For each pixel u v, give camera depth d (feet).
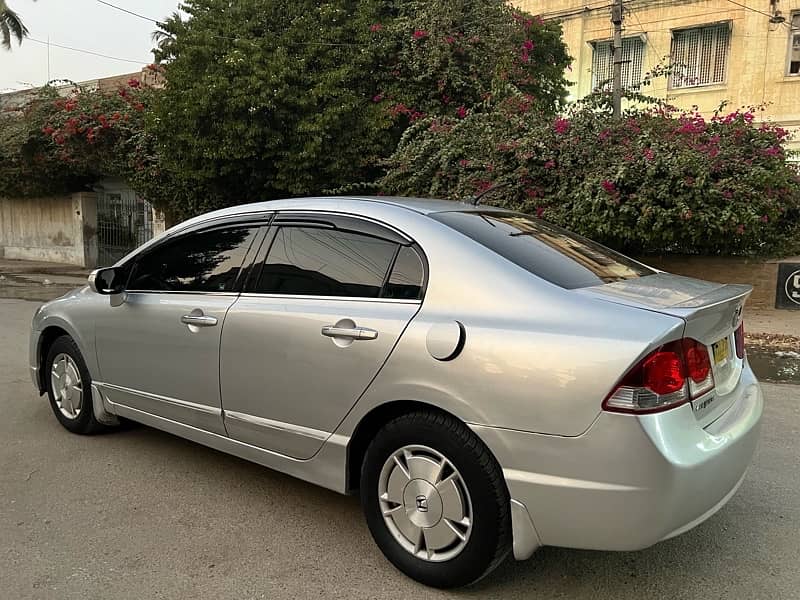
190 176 44.16
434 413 9.05
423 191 39.99
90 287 14.35
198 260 12.51
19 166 63.93
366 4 45.09
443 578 8.99
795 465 13.94
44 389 16.12
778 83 60.80
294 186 42.63
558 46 52.65
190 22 45.01
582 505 7.94
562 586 9.34
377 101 44.96
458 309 9.04
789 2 59.62
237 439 11.51
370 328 9.54
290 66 40.91
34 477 12.91
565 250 10.61
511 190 36.37
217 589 9.14
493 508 8.50
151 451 14.30
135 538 10.55
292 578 9.45
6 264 67.00
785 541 10.66
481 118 39.37
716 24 62.54
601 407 7.77
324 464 10.23
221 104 39.78
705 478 8.08
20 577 9.37
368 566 9.78
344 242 10.61
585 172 34.42
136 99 56.34
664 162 31.78
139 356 13.06
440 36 43.80
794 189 34.24
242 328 11.06
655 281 10.14
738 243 34.55
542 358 8.14
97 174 63.87
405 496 9.35
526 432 8.18
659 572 9.71
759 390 10.46
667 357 7.89
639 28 65.67
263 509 11.62
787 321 32.12
